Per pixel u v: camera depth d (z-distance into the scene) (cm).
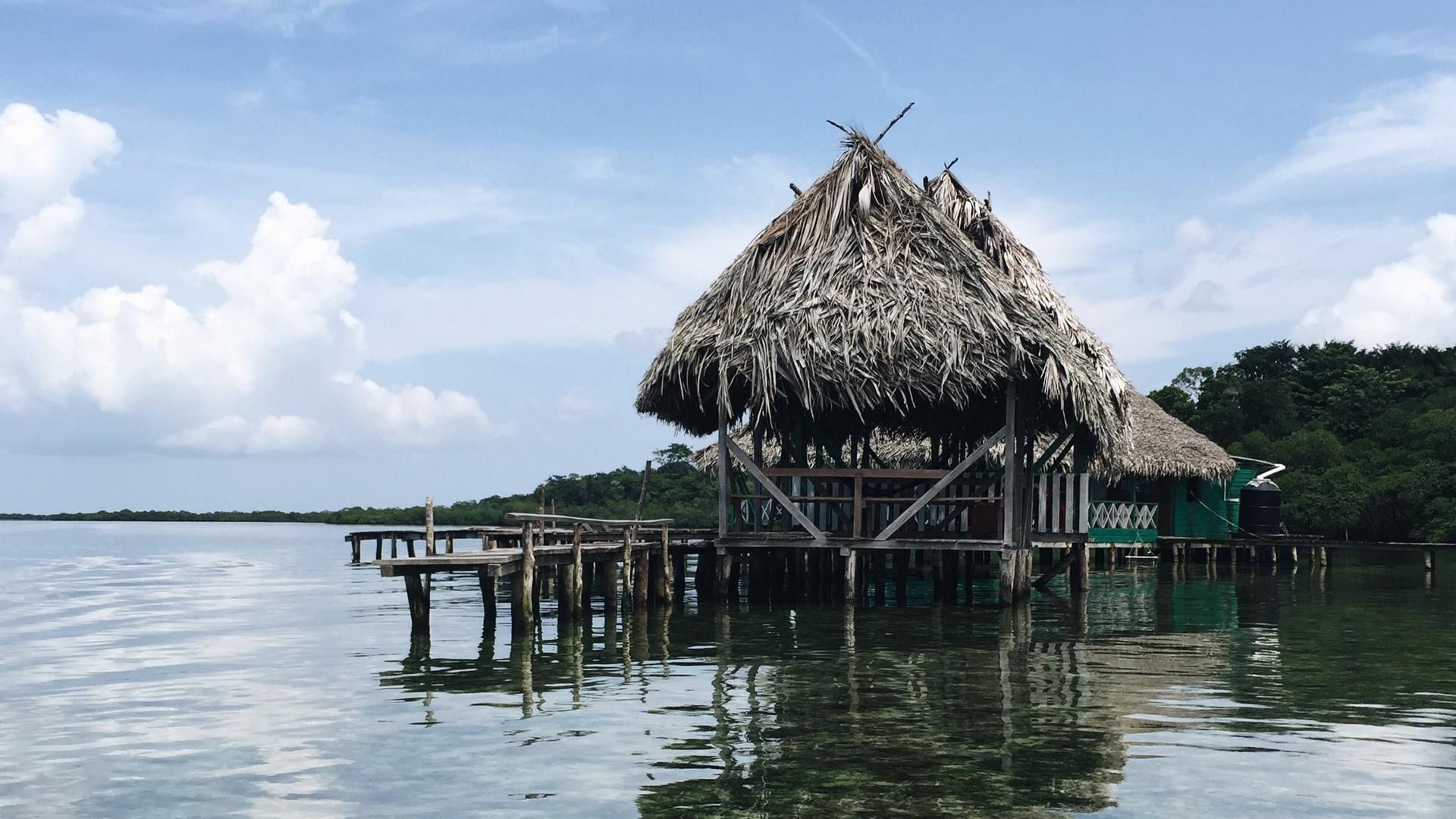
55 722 1071
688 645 1595
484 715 1077
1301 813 762
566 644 1620
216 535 8819
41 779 859
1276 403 6850
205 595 2683
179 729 1032
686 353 2075
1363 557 4634
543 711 1097
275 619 2053
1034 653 1512
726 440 2155
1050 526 2461
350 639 1716
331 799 797
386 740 971
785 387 2105
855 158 2159
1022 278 2200
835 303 1984
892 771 861
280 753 929
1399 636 1730
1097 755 909
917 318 1944
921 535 2377
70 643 1689
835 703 1132
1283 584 2977
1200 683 1256
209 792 819
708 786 819
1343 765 881
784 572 2406
